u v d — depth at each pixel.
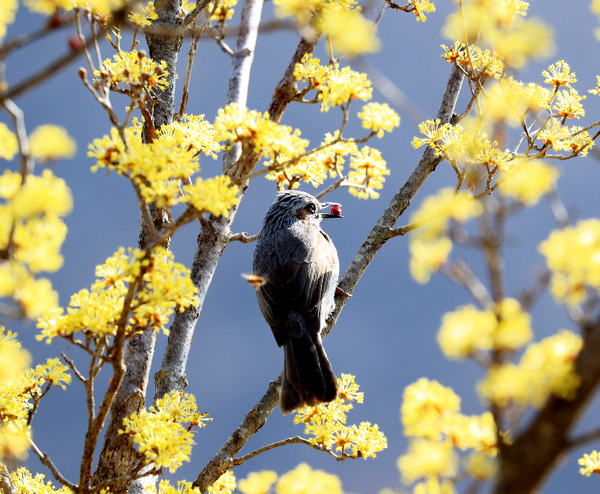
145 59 8.65
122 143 5.71
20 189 4.86
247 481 6.83
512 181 4.53
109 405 5.91
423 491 5.04
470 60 7.84
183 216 5.68
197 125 8.68
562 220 4.58
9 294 5.21
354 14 7.82
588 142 8.14
